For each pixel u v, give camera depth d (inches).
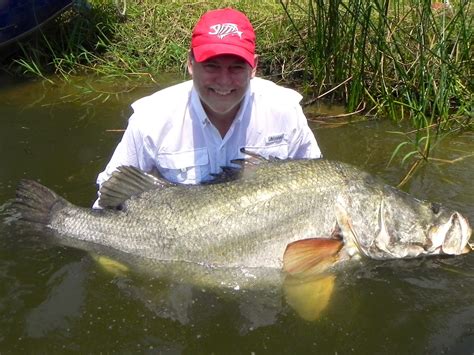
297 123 61.3
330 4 92.7
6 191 68.1
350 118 92.4
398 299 51.4
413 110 88.9
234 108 57.0
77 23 119.5
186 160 59.7
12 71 112.4
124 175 58.0
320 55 96.6
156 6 130.6
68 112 93.4
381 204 56.0
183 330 47.9
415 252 56.5
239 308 50.3
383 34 91.2
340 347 46.3
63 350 45.9
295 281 53.2
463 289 52.6
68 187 69.5
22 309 49.8
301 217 54.7
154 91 103.5
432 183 72.1
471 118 88.7
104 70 112.3
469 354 45.1
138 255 55.4
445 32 94.5
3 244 57.3
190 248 54.5
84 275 53.6
